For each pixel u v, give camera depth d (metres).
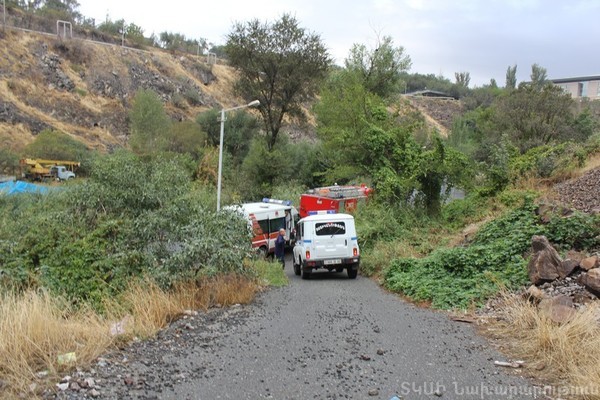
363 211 21.78
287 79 41.41
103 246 11.59
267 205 23.53
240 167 42.72
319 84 42.06
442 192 27.08
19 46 67.94
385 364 6.30
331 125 30.41
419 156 23.55
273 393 5.32
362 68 41.50
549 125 42.19
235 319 9.02
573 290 8.52
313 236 16.17
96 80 72.06
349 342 7.36
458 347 7.03
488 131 53.66
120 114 69.50
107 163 13.59
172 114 74.44
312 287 13.75
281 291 12.77
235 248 11.87
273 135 43.94
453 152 22.86
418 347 7.07
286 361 6.43
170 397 5.16
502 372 5.94
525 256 11.00
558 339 6.29
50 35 73.75
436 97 133.38
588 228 10.79
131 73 77.50
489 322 8.34
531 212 13.43
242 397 5.20
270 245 22.83
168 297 9.73
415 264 13.58
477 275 11.12
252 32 41.16
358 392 5.36
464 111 118.44
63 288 10.40
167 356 6.59
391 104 41.84
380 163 25.22
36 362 5.93
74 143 55.25
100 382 5.48
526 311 7.69
